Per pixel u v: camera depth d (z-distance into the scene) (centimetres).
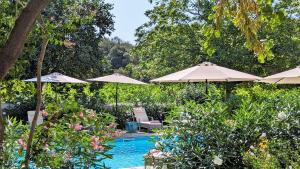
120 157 1434
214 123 715
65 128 460
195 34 2795
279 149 674
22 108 1889
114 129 582
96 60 2962
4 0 339
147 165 801
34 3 202
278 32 2614
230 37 2628
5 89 393
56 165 400
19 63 378
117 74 2102
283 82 1541
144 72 3344
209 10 2684
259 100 1002
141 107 2116
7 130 463
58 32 360
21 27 201
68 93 1948
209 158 677
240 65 2656
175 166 693
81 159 491
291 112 790
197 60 2788
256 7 417
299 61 2727
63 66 2759
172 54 2838
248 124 727
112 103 2184
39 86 328
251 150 690
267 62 2706
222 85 2316
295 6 2527
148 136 1838
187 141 711
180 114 733
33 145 377
